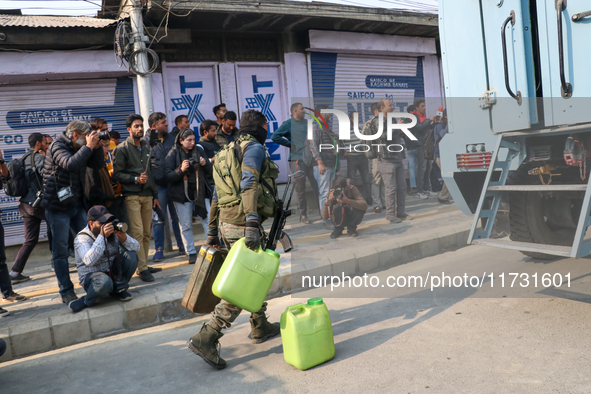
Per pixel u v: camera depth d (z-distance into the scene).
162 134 5.75
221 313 2.95
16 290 5.02
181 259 5.80
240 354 3.21
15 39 6.66
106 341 3.80
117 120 7.66
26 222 5.42
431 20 9.30
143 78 6.54
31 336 3.70
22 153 7.14
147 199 5.01
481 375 2.47
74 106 7.41
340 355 2.96
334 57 9.22
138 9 6.42
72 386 2.98
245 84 8.49
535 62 3.29
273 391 2.60
